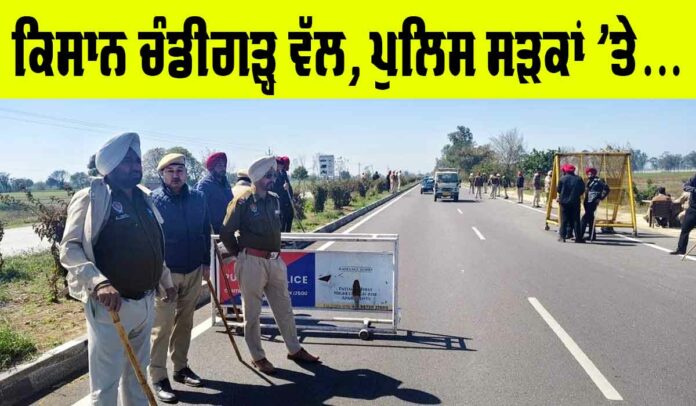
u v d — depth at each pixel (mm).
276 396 4480
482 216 21922
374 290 6219
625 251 12219
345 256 6262
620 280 8977
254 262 4934
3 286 8109
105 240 3404
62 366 4836
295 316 6609
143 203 3709
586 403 4312
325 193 23906
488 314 6902
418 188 74562
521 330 6223
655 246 13023
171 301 3996
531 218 20828
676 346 5656
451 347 5676
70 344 5043
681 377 4832
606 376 4855
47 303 7043
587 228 16844
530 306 7285
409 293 8055
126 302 3494
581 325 6402
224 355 5457
